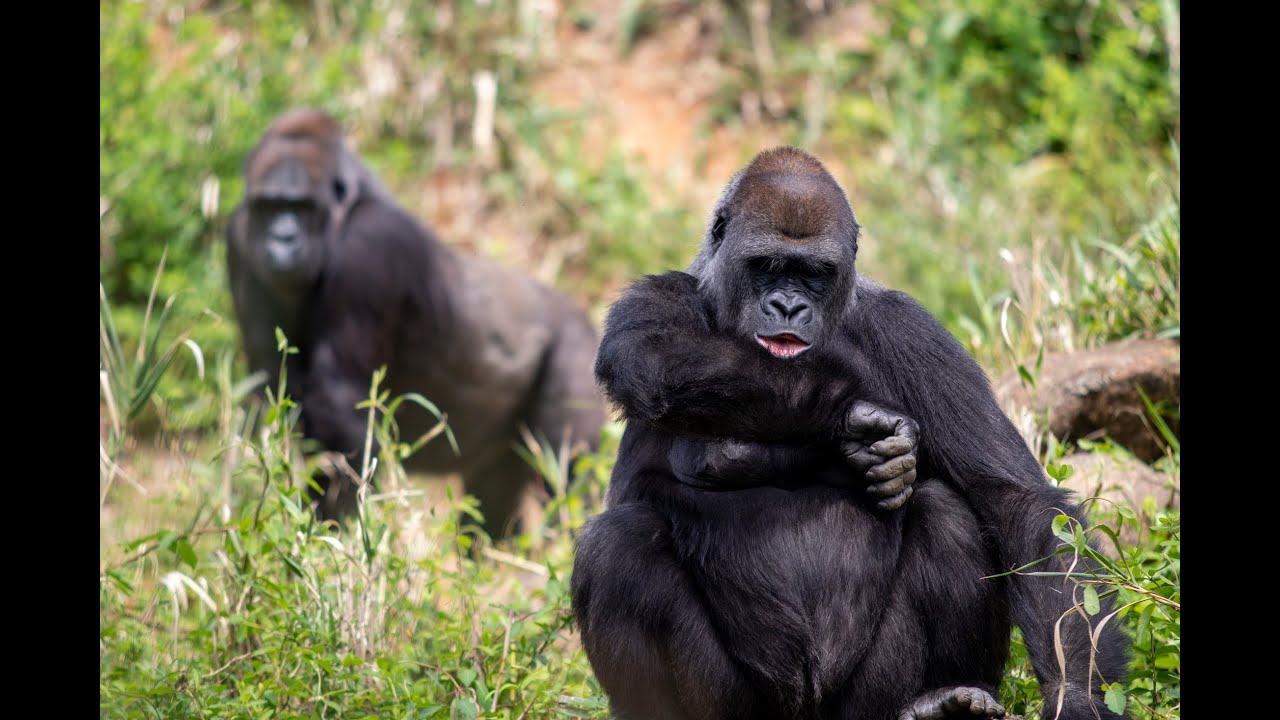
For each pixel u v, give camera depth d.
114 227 24.69
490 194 29.45
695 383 9.36
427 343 21.81
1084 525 9.46
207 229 25.73
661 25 31.95
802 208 9.89
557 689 10.95
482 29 31.22
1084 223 23.50
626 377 9.50
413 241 21.56
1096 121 25.55
